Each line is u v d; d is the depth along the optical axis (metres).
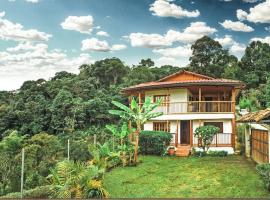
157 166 20.70
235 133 26.06
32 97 57.44
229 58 50.06
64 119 48.62
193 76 31.25
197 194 14.30
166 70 56.00
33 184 19.23
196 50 50.44
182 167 20.12
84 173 13.52
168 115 27.94
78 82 58.81
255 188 14.72
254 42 49.31
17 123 51.28
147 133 25.16
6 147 28.98
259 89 43.09
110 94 55.16
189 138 28.23
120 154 21.03
